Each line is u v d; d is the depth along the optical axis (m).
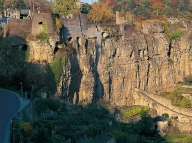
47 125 105.06
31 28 143.00
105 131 128.88
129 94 176.62
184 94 174.50
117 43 172.62
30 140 89.81
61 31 147.88
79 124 122.19
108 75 167.25
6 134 83.50
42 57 140.25
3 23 154.88
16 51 138.38
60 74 141.25
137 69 179.12
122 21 194.12
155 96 176.25
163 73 193.50
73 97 150.12
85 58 155.75
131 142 126.12
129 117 157.62
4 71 132.25
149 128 141.38
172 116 165.25
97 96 162.88
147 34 190.88
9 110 99.69
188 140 134.00
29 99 114.44
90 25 164.12
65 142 103.25
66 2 180.75
